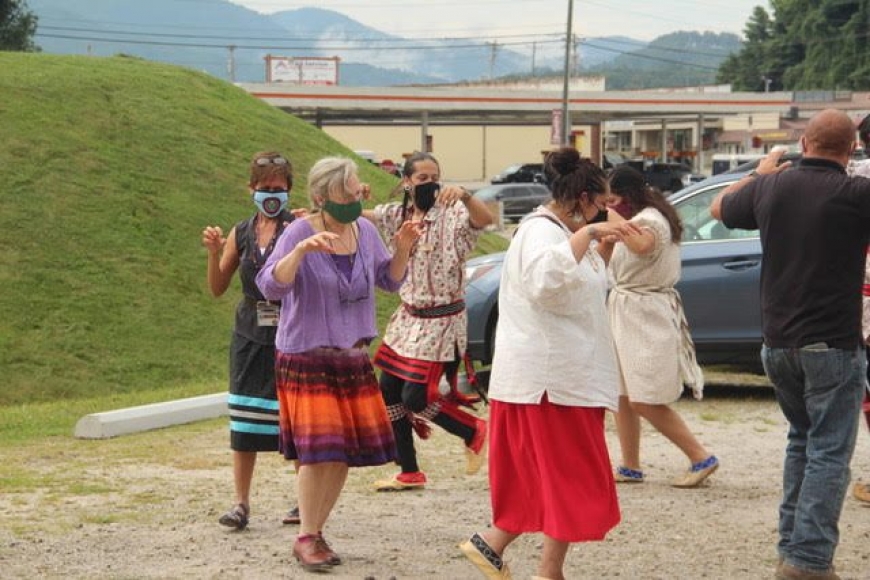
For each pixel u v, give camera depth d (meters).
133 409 10.76
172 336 16.27
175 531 7.02
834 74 111.69
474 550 5.73
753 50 134.00
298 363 6.26
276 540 6.83
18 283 16.27
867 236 5.88
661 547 6.81
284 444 6.38
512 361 5.55
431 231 7.93
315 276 6.21
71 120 20.44
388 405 8.14
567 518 5.46
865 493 7.89
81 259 17.11
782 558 6.13
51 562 6.32
